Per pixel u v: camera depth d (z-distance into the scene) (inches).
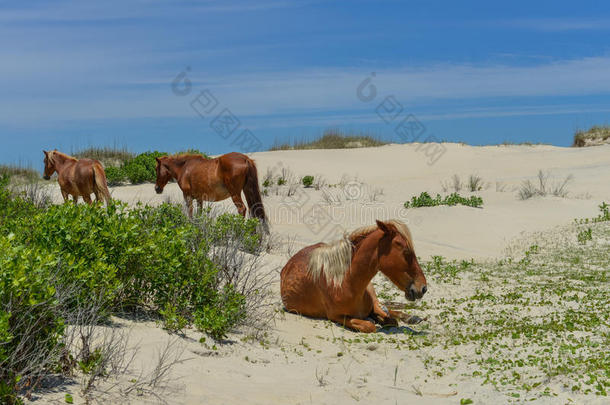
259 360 247.9
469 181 1060.5
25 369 167.9
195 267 289.6
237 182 552.4
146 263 271.1
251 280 351.6
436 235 709.9
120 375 194.2
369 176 1176.2
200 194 584.1
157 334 244.5
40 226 252.1
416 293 291.4
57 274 217.2
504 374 234.5
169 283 278.7
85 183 636.7
